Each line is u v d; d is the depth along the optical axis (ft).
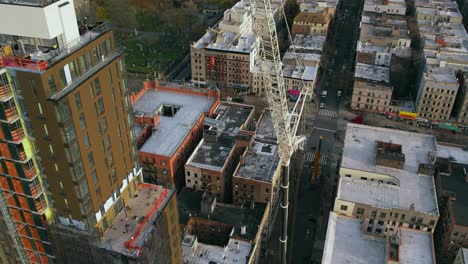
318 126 623.36
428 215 354.33
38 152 189.57
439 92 596.70
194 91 563.07
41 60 167.94
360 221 371.76
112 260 207.41
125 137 221.05
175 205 241.55
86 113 185.16
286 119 372.38
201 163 442.91
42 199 203.72
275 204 460.96
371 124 626.64
